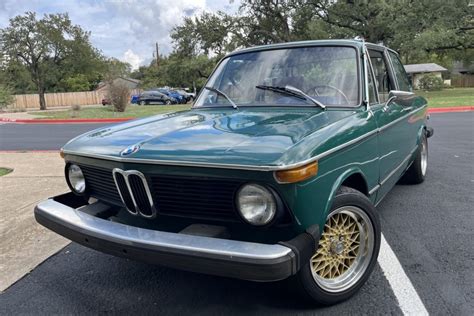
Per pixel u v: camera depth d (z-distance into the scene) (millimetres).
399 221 4227
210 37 34875
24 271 3502
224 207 2375
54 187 5992
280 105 3334
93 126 17094
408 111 4238
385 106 3535
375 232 2910
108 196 2945
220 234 2400
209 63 37031
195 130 2797
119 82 26016
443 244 3641
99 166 2807
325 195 2457
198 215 2469
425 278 3074
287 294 2920
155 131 2926
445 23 26453
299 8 31266
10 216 4758
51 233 4293
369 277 2992
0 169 7570
